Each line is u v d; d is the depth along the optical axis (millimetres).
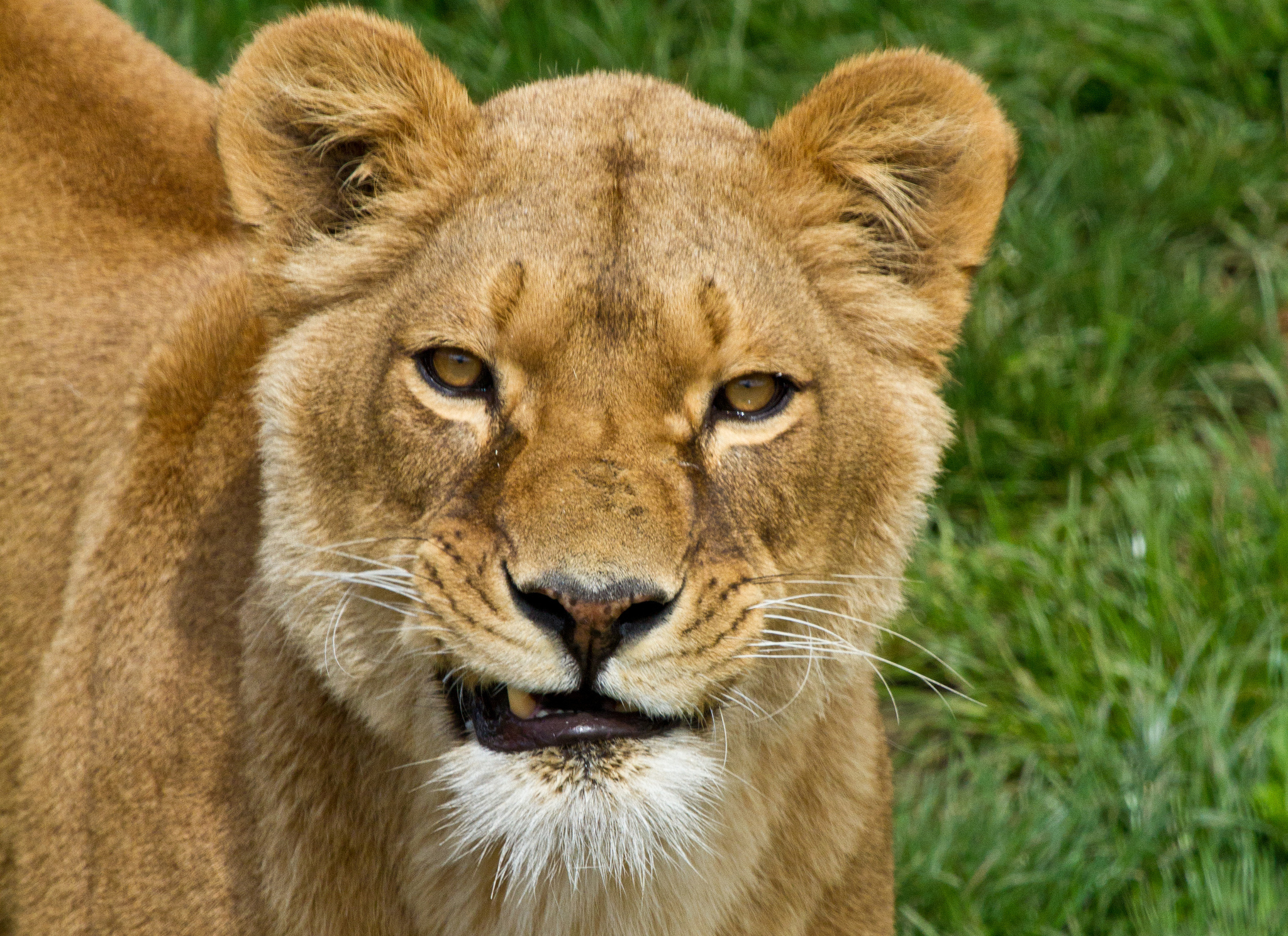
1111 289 10797
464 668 5496
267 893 5844
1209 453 10461
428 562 5426
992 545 9672
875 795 6492
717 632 5422
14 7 7730
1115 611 9141
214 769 5949
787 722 5965
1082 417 10250
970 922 7906
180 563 6316
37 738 6617
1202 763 8359
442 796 5844
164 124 7828
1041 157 11648
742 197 5902
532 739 5438
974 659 9188
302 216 6125
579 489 5207
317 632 5738
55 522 7074
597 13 11758
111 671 6324
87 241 7484
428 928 6000
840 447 5848
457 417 5543
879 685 9297
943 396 10312
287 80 6035
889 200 6246
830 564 5914
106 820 6141
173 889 5930
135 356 7004
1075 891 8008
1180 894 7969
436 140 5934
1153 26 12016
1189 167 11531
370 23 6051
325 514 5777
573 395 5379
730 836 5977
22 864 6594
